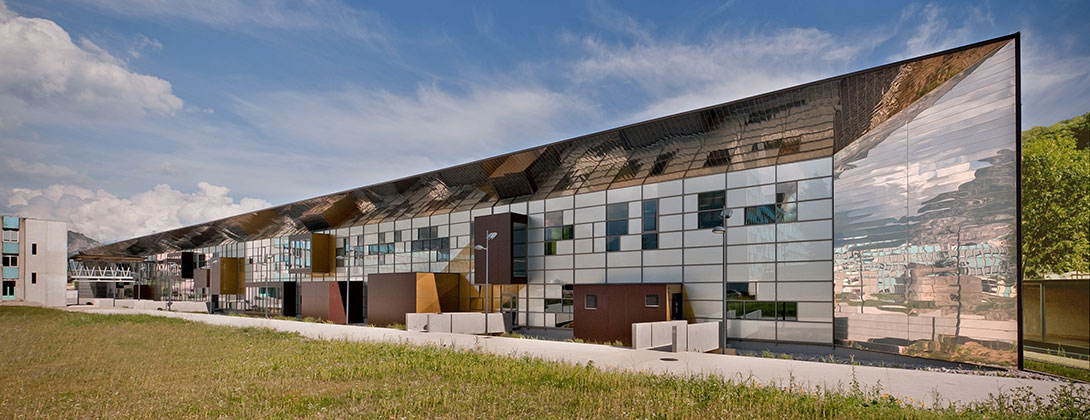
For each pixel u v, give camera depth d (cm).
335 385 1586
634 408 1238
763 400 1291
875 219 2484
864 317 2492
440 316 3338
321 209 5703
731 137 3005
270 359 2088
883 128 2523
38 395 1489
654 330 2486
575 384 1519
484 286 4116
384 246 5050
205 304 7475
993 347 2020
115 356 2252
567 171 3762
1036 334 2880
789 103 2725
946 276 2198
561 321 3609
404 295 4122
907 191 2370
